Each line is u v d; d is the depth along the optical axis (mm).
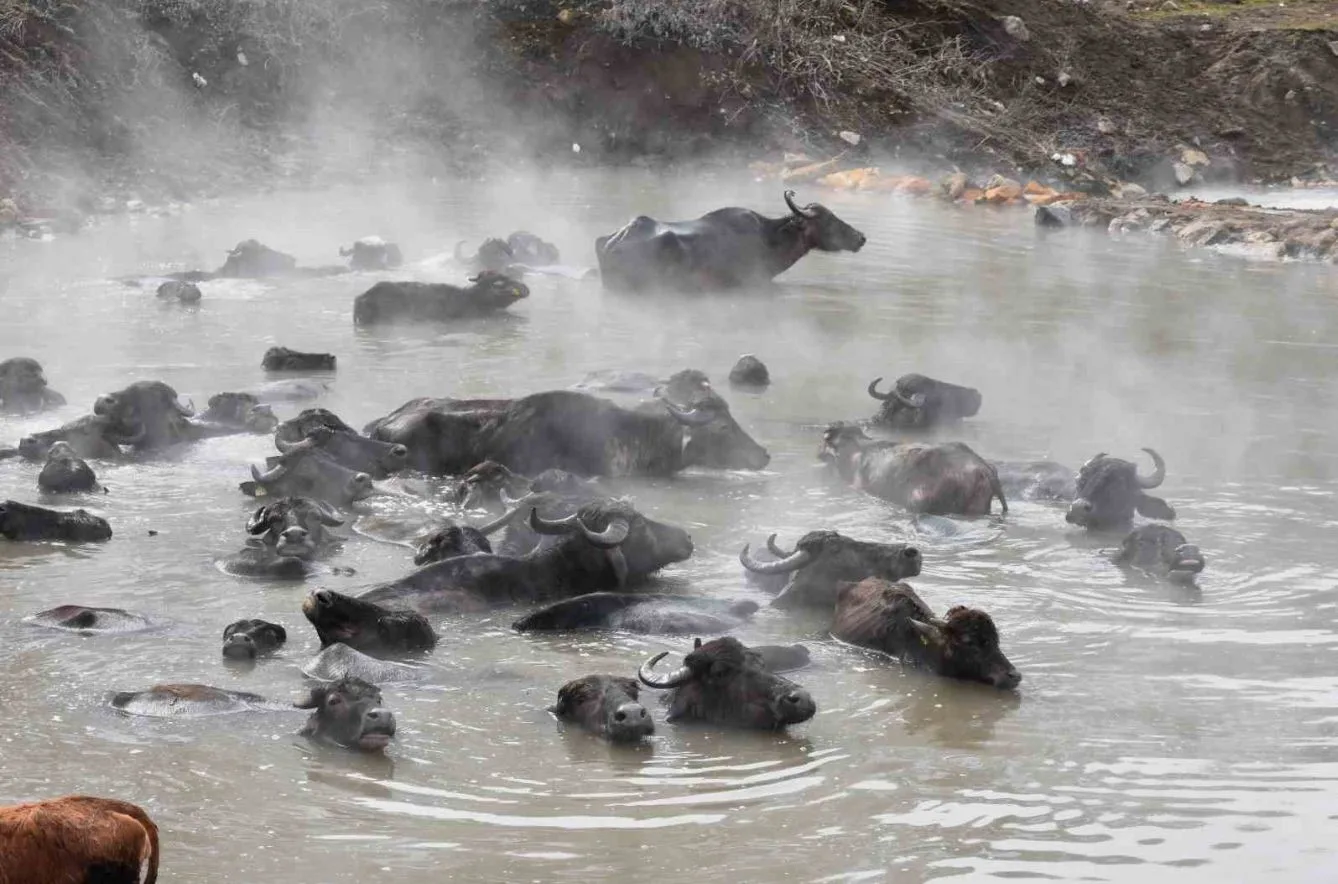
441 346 19469
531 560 11445
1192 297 23891
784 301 23141
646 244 23219
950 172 37594
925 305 23031
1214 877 7492
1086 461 15023
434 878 7367
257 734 8891
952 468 13523
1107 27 44812
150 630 10391
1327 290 24594
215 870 7391
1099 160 39188
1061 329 21406
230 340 19438
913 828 7949
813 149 37938
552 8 40000
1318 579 11828
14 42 32094
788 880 7402
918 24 42781
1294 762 8758
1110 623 10930
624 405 14742
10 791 8086
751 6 40938
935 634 10078
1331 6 50562
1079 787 8438
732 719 9219
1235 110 42469
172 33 35312
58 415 15711
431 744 8859
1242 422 16625
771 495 14070
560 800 8211
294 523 12102
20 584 11227
